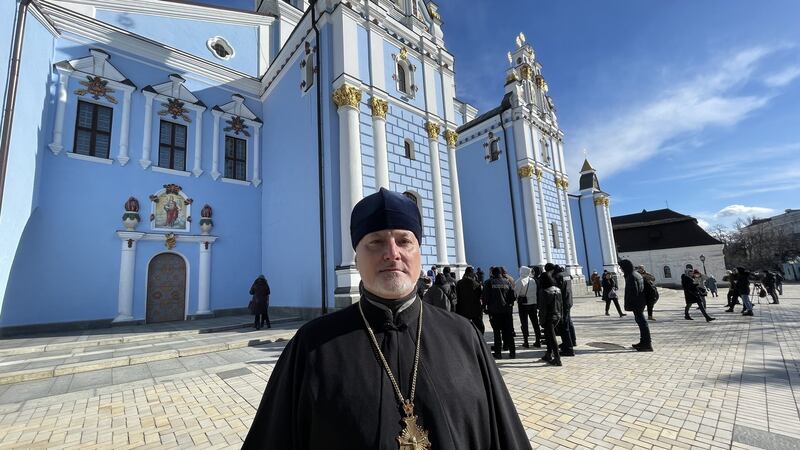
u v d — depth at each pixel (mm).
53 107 12094
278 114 16188
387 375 1291
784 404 4359
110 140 13195
